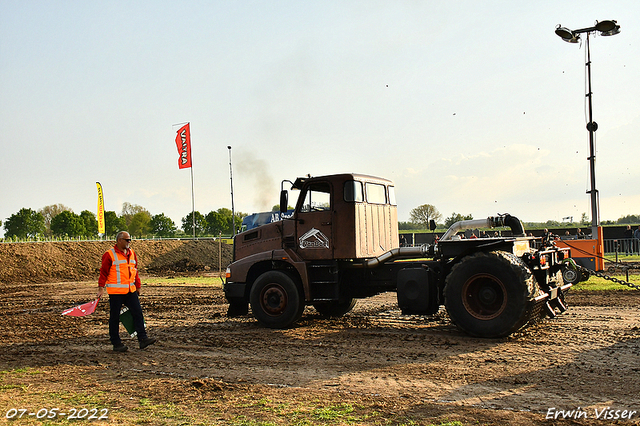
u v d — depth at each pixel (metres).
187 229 68.75
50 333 9.59
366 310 11.38
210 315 11.42
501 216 10.02
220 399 5.14
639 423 4.23
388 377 5.82
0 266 26.91
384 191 10.12
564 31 17.48
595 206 17.16
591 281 15.38
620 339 7.31
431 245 8.59
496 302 7.68
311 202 9.43
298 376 5.99
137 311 7.84
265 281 9.45
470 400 4.92
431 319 9.82
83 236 60.38
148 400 5.16
